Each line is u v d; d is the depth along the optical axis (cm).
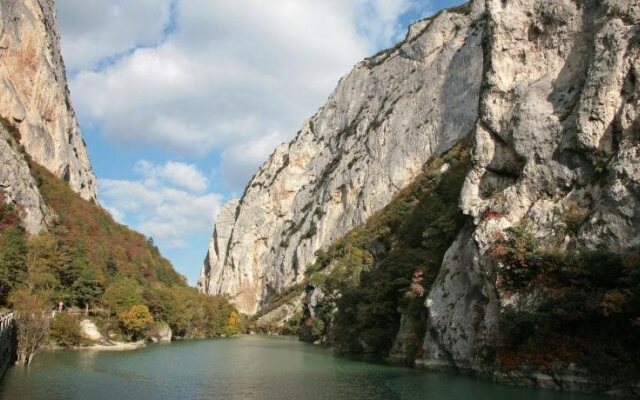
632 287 3197
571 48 4500
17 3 11669
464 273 4825
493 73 4841
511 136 4562
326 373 4919
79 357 5891
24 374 4416
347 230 16700
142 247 13938
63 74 15588
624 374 3244
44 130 12425
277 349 8250
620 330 3356
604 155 3884
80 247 9250
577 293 3475
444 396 3481
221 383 4322
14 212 8288
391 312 6397
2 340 4153
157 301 10125
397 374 4722
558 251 3781
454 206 6166
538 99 4478
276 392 3869
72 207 11619
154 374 4800
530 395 3366
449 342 4684
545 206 4122
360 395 3688
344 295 8100
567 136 4166
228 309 15012
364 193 16300
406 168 15138
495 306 4128
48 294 7000
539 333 3641
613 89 3897
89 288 8369
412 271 6156
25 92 11738
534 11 4781
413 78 17088
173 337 11150
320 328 10125
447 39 16725
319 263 14138
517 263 3925
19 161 9019
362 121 19000
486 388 3709
